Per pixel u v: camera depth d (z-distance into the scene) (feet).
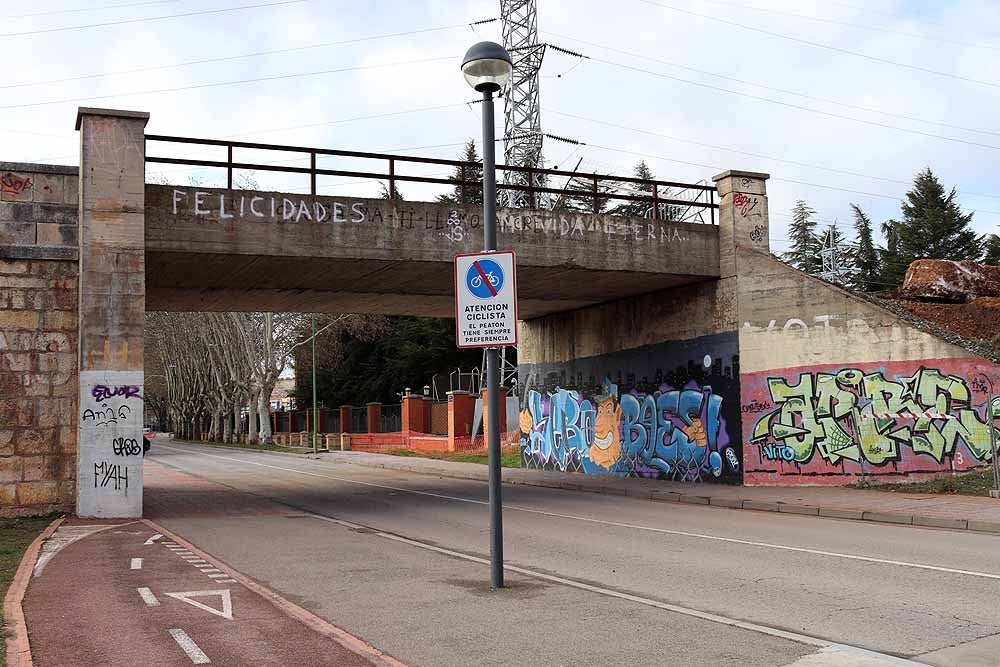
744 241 67.87
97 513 49.65
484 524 48.42
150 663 19.25
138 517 50.24
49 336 51.13
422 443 142.00
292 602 26.81
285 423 253.24
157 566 32.58
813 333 62.64
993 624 22.72
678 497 60.95
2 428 49.90
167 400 330.13
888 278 215.72
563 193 64.75
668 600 26.68
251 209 55.06
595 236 64.23
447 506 59.36
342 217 57.00
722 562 33.63
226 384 224.12
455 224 60.13
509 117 133.90
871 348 59.72
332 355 214.90
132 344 50.96
